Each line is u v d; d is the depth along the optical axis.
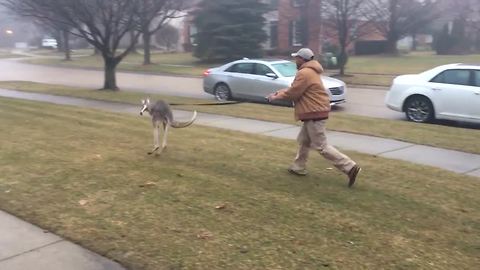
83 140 9.15
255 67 16.80
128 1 18.53
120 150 8.30
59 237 4.78
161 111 7.96
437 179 6.85
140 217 5.22
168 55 48.28
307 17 39.84
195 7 38.31
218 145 8.82
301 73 6.22
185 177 6.67
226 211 5.40
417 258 4.37
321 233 4.85
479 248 4.61
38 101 16.17
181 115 13.03
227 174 6.86
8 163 7.37
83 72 34.62
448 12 45.16
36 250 4.52
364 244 4.62
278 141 9.36
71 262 4.29
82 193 5.98
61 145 8.66
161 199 5.78
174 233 4.81
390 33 45.62
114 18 19.41
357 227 5.01
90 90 19.98
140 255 4.36
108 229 4.91
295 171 6.84
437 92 12.36
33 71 35.88
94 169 7.04
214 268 4.13
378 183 6.56
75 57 51.97
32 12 18.75
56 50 70.62
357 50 46.88
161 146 8.54
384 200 5.86
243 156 7.96
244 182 6.47
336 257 4.35
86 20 18.64
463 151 8.91
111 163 7.38
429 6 44.25
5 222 5.15
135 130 10.25
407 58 40.72
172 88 23.05
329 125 11.45
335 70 30.78
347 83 24.20
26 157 7.74
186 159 7.71
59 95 18.39
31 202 5.68
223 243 4.59
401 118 13.78
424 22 45.66
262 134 10.31
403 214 5.42
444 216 5.39
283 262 4.24
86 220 5.15
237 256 4.34
